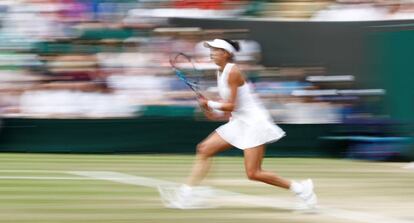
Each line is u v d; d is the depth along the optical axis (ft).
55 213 23.72
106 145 44.70
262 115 23.77
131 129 44.83
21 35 44.21
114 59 44.88
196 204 25.11
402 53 44.27
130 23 45.16
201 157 24.61
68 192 28.71
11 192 28.63
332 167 39.75
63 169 36.96
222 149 24.34
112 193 28.50
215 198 27.40
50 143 44.45
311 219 22.80
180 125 45.03
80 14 44.80
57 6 44.70
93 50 44.75
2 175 34.12
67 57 44.47
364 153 43.80
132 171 36.45
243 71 45.06
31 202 26.09
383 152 43.27
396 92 44.39
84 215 23.34
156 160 41.78
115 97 44.83
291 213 23.95
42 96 44.29
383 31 44.80
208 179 32.91
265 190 29.84
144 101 44.86
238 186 31.07
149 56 45.11
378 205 25.99
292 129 45.16
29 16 44.50
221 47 23.47
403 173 37.01
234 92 23.40
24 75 44.09
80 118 44.47
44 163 39.50
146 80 44.98
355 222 22.29
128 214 23.56
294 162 42.29
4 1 44.34
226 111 23.61
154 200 26.71
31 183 31.40
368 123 44.57
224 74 23.50
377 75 44.93
